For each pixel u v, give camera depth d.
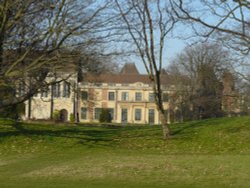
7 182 17.33
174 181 17.23
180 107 72.31
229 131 27.72
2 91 28.59
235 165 19.05
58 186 16.48
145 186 16.61
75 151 25.41
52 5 23.64
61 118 82.81
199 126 29.75
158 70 29.08
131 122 104.44
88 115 98.56
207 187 16.38
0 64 24.14
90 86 37.09
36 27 26.56
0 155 24.77
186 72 72.75
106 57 25.39
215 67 65.31
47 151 25.56
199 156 22.14
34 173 19.25
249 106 61.00
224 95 61.06
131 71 109.25
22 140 27.59
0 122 33.91
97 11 24.28
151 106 104.44
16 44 24.66
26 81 26.91
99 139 28.22
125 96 105.38
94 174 18.56
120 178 17.86
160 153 24.25
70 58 24.12
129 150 25.34
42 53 24.14
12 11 23.70
